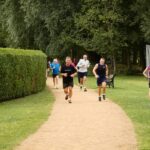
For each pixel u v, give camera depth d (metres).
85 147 11.38
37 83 28.95
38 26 53.50
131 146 11.45
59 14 51.28
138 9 50.12
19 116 17.19
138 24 52.09
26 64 26.48
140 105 20.80
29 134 13.21
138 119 16.09
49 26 51.41
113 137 12.70
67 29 52.06
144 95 26.33
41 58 30.25
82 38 52.19
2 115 17.64
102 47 52.03
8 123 15.43
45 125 14.88
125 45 52.38
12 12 55.44
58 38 52.09
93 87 33.31
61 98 24.91
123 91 29.48
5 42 73.25
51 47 52.59
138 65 64.88
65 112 18.25
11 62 24.08
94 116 16.95
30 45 56.19
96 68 23.16
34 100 24.06
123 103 21.67
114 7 51.81
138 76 51.34
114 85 35.88
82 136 12.90
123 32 52.47
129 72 56.84
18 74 25.11
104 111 18.48
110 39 52.00
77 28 52.12
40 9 51.28
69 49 53.41
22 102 23.11
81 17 51.19
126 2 52.25
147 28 48.44
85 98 24.55
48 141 12.16
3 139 12.41
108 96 25.48
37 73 28.95
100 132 13.52
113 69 53.75
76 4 52.12
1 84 22.98
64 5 51.53
